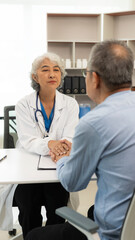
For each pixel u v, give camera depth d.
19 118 1.95
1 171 1.42
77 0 5.09
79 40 4.39
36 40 5.07
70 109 2.02
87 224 0.89
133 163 0.92
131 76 1.01
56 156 1.58
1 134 4.64
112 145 0.94
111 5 5.13
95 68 1.01
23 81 5.08
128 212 0.85
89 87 1.07
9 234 2.19
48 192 1.77
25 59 5.07
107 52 0.98
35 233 1.21
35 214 1.76
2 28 4.97
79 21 4.55
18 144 2.04
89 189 3.05
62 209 1.00
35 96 2.00
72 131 1.96
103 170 0.98
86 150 0.99
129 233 0.89
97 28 4.56
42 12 5.05
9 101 5.07
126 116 0.94
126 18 4.44
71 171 1.06
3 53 5.01
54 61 1.94
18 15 4.99
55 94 2.04
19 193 1.73
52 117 1.97
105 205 0.98
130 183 0.93
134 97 1.00
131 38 4.41
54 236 1.18
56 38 4.54
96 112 0.98
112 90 1.02
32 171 1.41
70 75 4.54
